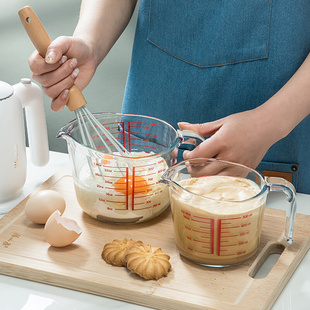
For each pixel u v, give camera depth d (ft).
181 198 2.81
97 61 3.89
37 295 2.76
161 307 2.67
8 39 8.01
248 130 3.33
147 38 4.32
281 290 2.84
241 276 2.82
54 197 3.23
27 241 3.09
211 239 2.78
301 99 3.50
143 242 3.13
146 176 3.15
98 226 3.27
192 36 4.15
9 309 2.66
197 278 2.79
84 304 2.71
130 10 4.31
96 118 3.62
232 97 4.16
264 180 2.90
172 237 3.19
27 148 4.50
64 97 3.28
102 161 3.10
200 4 4.05
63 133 3.18
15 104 3.42
